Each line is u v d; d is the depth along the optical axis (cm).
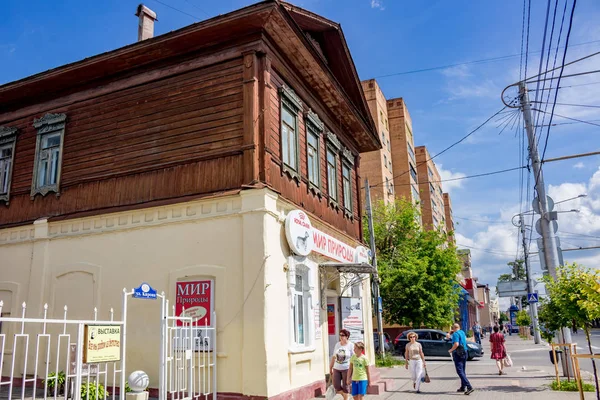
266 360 983
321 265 1404
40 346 1235
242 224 1071
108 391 1090
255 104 1129
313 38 1552
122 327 777
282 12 1117
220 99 1179
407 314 2931
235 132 1138
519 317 6444
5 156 1493
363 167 4225
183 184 1170
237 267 1056
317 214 1433
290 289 1130
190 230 1129
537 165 1638
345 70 1683
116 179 1268
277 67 1247
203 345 995
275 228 1095
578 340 4147
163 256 1141
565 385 1356
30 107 1480
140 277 1153
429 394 1315
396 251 3058
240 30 1171
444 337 2625
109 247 1216
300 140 1363
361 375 961
